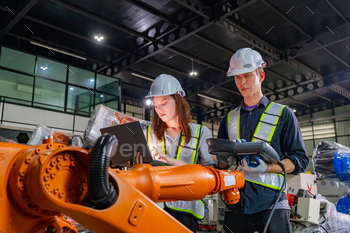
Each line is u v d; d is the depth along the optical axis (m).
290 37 11.35
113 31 10.95
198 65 13.70
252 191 1.67
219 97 17.77
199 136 1.83
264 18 10.17
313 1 9.37
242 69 1.81
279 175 1.72
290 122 1.75
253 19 10.20
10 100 11.33
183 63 13.42
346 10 9.85
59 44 11.75
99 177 0.69
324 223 3.29
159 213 0.77
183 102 1.84
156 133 1.87
